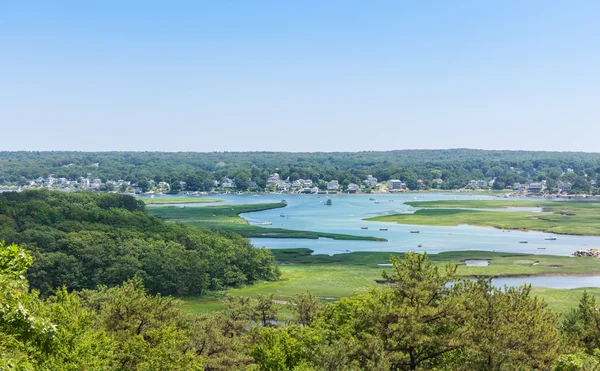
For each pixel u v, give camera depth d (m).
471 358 47.84
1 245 29.69
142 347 58.31
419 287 54.56
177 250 145.12
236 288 143.25
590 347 60.06
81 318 53.59
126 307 69.44
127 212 184.88
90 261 136.12
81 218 166.50
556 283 144.50
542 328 51.94
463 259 178.62
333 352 48.78
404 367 51.91
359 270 161.62
